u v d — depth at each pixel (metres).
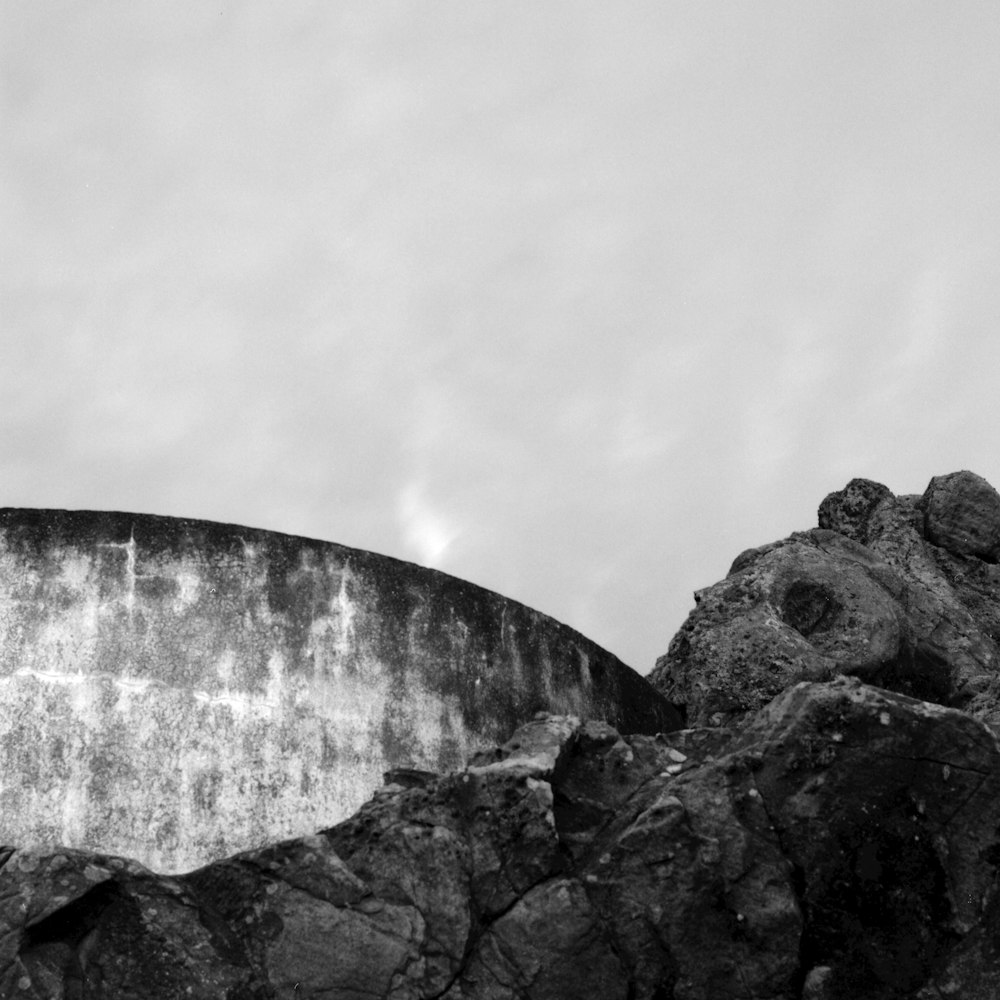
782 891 8.60
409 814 8.59
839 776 8.83
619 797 8.97
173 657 8.85
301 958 8.09
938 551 13.58
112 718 8.64
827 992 8.45
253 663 8.97
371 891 8.32
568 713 10.05
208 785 8.62
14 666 8.68
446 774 9.14
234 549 9.19
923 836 8.80
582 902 8.48
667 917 8.49
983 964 8.59
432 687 9.41
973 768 8.97
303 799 8.78
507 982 8.26
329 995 8.04
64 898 7.85
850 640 11.83
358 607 9.36
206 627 8.97
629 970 8.40
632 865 8.59
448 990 8.19
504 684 9.73
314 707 9.00
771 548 12.55
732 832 8.71
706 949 8.47
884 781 8.86
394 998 8.09
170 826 8.49
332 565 9.38
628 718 10.58
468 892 8.42
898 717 8.97
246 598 9.10
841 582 12.08
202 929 8.05
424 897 8.36
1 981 7.68
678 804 8.76
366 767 9.02
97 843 8.37
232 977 7.96
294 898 8.21
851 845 8.73
